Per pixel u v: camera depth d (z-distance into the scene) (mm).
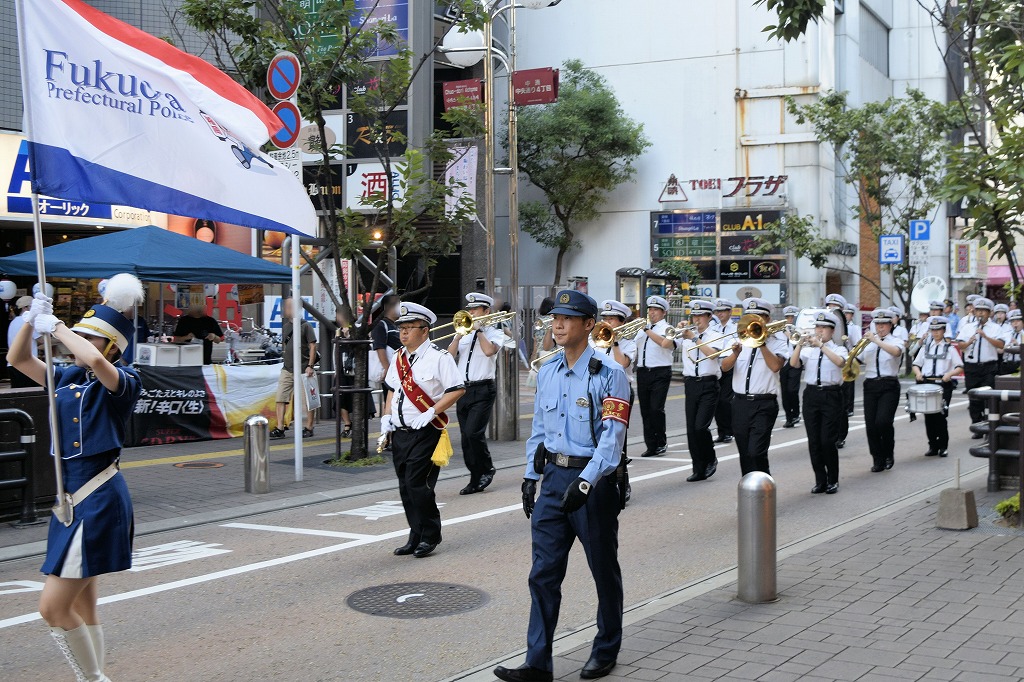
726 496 11391
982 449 11359
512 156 16438
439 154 13930
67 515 4820
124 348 5148
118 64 6797
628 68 35469
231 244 20203
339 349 13289
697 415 12312
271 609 7016
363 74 13609
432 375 8289
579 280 31500
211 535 9359
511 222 16438
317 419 18031
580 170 33469
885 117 28359
